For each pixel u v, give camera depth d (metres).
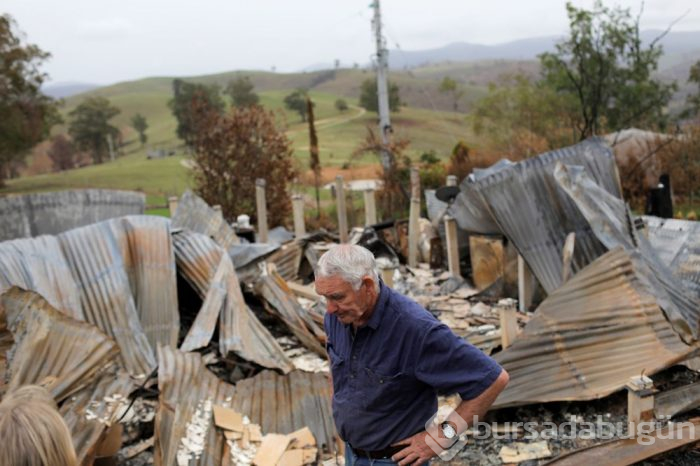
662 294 5.45
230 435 4.40
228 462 4.18
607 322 5.03
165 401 4.46
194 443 4.19
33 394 2.16
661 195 10.49
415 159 34.16
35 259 5.88
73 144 82.38
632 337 4.89
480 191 7.92
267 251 7.73
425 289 8.77
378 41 19.17
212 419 4.50
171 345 6.00
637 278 5.26
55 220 9.21
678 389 4.38
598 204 6.93
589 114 22.06
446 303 8.12
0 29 36.34
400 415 2.72
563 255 7.29
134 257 6.48
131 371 5.44
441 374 2.57
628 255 5.43
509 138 29.45
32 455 1.96
